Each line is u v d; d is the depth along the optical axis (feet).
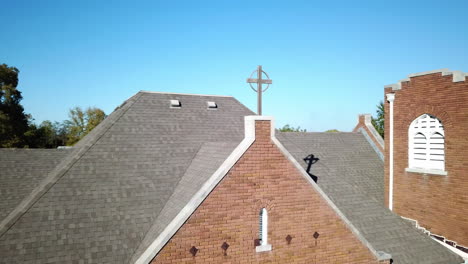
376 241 49.80
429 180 54.54
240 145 38.63
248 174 38.04
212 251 35.81
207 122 62.28
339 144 83.97
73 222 37.83
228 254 36.55
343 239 42.47
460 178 49.78
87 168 44.57
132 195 43.50
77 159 45.16
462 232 49.42
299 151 72.08
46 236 35.53
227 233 36.63
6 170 53.67
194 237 35.01
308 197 41.04
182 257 34.37
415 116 56.90
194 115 63.00
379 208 57.47
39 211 37.47
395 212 60.29
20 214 36.32
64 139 243.81
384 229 52.60
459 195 49.93
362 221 53.26
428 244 50.83
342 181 63.52
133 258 35.99
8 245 33.58
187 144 55.01
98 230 38.06
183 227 34.55
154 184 46.03
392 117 61.26
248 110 70.74
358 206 56.75
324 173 64.90
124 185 44.34
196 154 53.31
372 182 73.67
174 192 45.39
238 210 37.29
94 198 41.27
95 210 40.01
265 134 39.27
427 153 55.52
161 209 42.93
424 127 56.08
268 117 39.45
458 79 49.75
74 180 42.39
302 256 40.32
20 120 183.32
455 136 50.49
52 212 37.93
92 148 47.65
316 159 71.77
